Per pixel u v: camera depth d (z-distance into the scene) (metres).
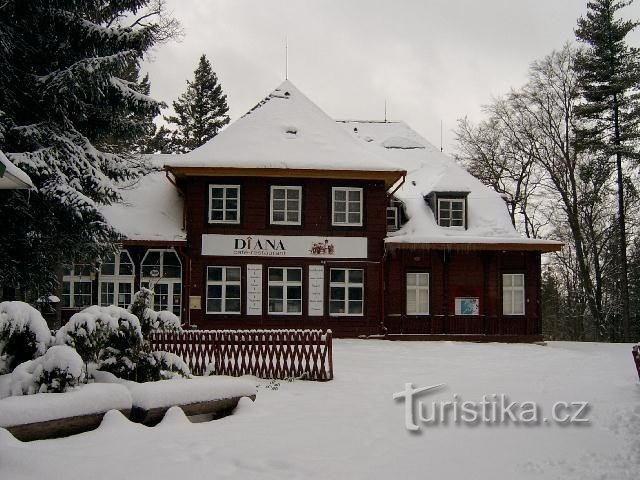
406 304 30.94
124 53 20.62
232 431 9.50
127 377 11.34
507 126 45.12
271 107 32.81
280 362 16.69
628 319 39.50
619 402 13.12
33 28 21.25
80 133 22.66
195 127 64.56
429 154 38.62
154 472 7.20
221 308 29.61
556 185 43.94
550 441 9.58
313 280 29.92
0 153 10.47
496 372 18.75
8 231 20.11
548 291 55.91
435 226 32.53
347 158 30.14
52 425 8.33
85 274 30.00
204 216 29.80
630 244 46.91
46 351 9.72
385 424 10.63
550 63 41.94
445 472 7.77
